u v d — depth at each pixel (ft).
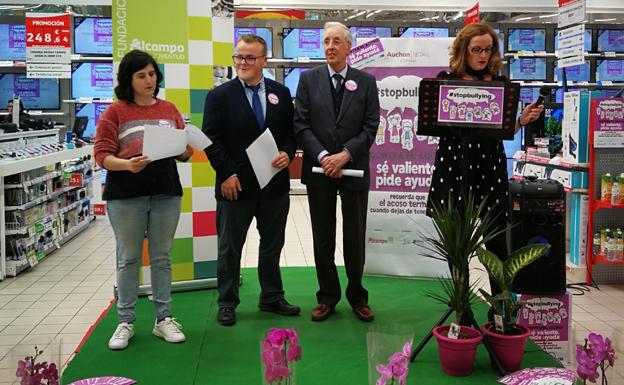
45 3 27.55
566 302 11.22
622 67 31.50
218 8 14.35
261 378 9.89
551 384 9.25
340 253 20.67
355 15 30.63
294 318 12.85
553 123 21.12
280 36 31.01
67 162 24.71
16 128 21.59
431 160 15.76
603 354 7.38
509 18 30.63
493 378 9.89
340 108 12.16
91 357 10.78
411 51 15.64
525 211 11.41
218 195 12.34
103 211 27.68
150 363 10.52
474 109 10.31
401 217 16.11
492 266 10.11
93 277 17.94
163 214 11.38
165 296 11.69
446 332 10.32
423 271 16.11
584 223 17.06
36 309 14.80
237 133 12.17
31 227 19.30
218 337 11.75
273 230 12.93
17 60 29.60
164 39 13.89
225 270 12.55
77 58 29.86
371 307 13.73
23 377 7.21
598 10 28.60
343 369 10.23
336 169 11.82
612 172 16.75
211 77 14.38
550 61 31.19
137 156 10.69
